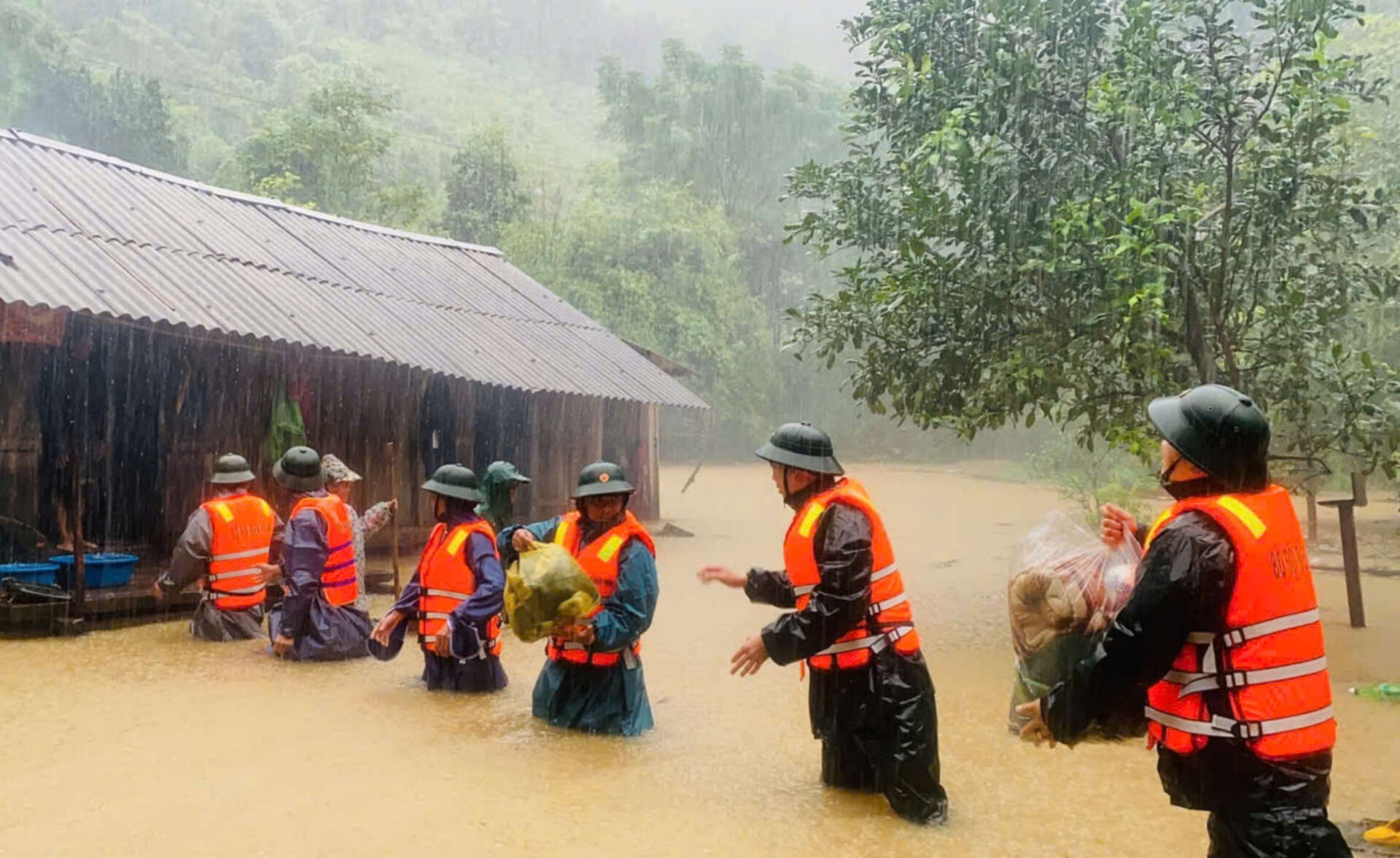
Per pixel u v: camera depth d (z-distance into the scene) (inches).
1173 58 286.8
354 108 1460.4
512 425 613.0
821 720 187.6
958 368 325.4
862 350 392.5
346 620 299.6
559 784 192.7
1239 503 109.4
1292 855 103.8
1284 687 105.9
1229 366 303.4
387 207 1461.6
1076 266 282.5
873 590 179.2
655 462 730.8
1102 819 179.2
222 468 328.2
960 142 286.5
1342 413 301.0
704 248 1480.1
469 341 539.5
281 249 537.3
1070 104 309.6
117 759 203.2
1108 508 140.1
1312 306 315.0
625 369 631.2
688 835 168.9
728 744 221.3
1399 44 618.8
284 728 226.1
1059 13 305.7
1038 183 303.3
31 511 402.3
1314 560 538.9
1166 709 112.4
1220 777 107.8
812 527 176.7
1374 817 181.9
